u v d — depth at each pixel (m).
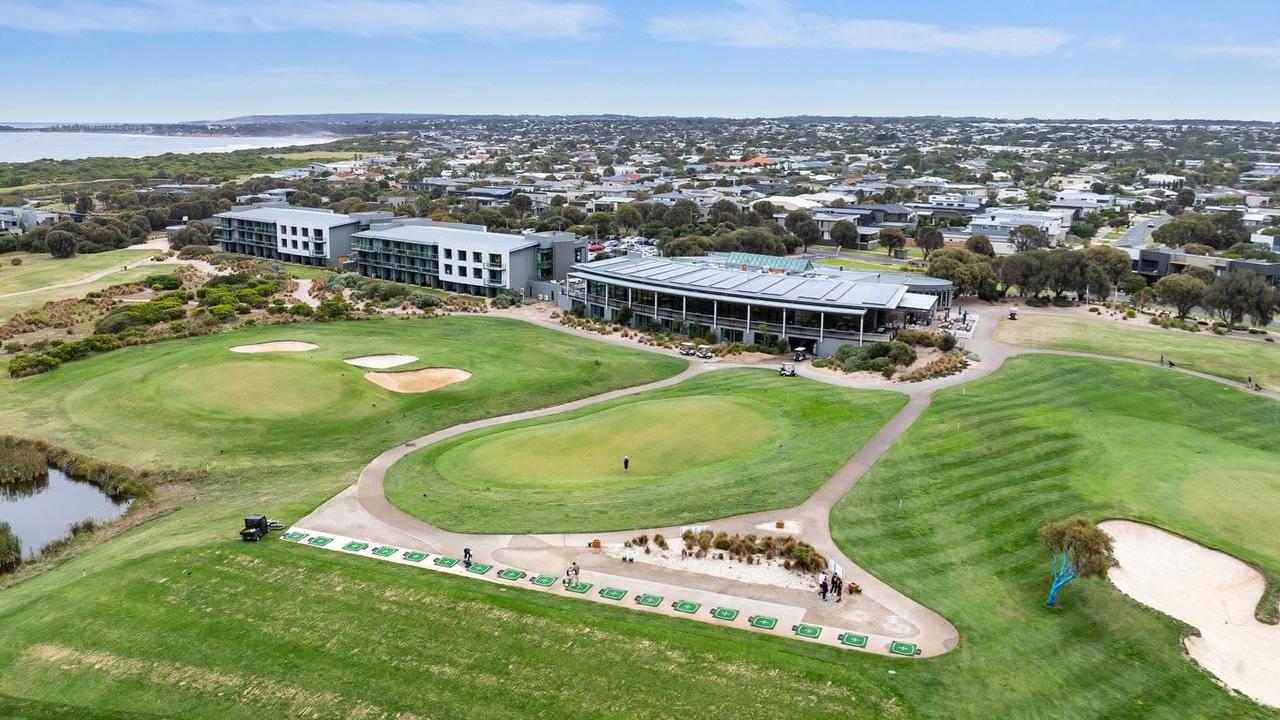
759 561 65.56
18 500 86.19
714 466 84.31
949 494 77.12
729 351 139.38
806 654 53.59
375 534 70.88
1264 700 49.81
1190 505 74.81
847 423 97.38
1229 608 59.72
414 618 57.81
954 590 61.38
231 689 51.25
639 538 68.75
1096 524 70.62
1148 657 53.50
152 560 66.69
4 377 121.69
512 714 48.72
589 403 111.81
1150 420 101.38
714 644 54.53
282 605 59.69
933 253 198.75
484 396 111.25
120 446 96.31
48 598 62.03
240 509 78.19
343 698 50.25
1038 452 87.38
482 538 69.56
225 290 173.50
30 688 51.84
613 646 54.50
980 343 141.62
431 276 194.88
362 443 96.50
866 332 138.25
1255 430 99.56
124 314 148.88
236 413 103.75
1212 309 161.62
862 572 63.91
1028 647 54.56
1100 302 182.50
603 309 164.62
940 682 50.88
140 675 52.75
